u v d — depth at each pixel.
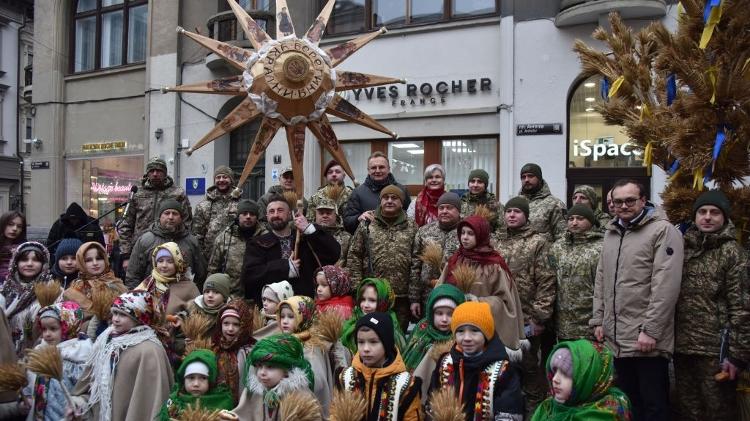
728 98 3.65
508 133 9.62
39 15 15.08
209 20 12.18
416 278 4.91
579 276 4.46
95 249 4.82
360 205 5.64
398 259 4.94
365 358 3.12
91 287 4.73
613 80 4.30
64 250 5.28
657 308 3.57
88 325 4.36
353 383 3.13
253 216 5.43
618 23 4.38
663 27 3.98
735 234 3.83
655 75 4.32
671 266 3.59
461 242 4.10
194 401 3.30
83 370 3.70
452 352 3.09
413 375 3.18
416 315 4.87
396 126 10.65
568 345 2.70
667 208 4.09
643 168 9.12
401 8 10.90
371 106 10.84
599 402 2.62
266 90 4.52
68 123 14.84
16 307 4.68
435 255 4.49
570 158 9.50
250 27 4.78
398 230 5.04
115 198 14.12
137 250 5.46
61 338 3.97
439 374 3.12
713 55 3.78
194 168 12.72
